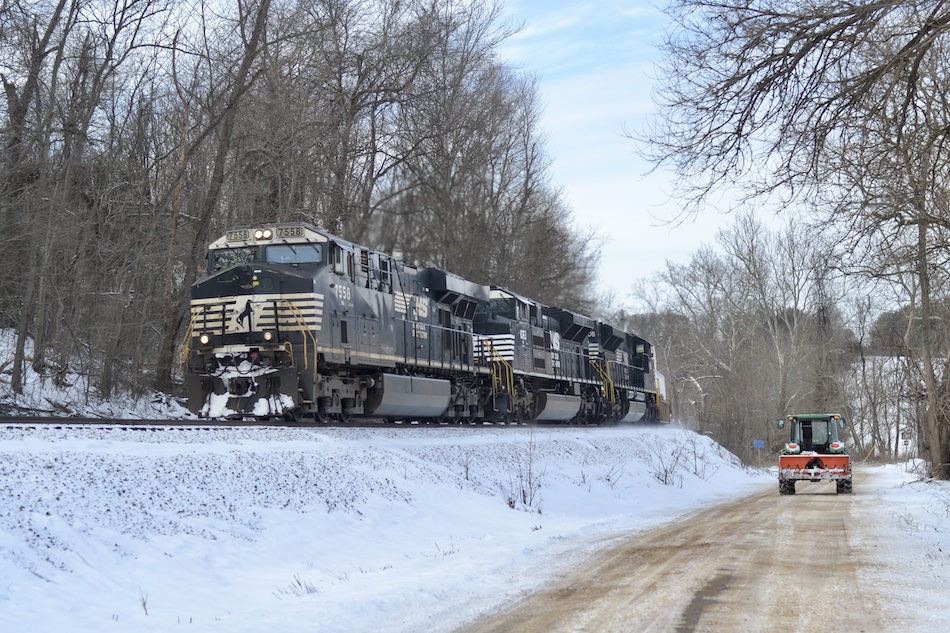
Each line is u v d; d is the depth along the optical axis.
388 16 42.16
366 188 44.22
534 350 35.88
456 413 31.09
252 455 16.39
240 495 14.67
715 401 81.69
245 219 36.31
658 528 18.25
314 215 38.31
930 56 14.46
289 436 19.30
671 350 94.81
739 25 11.48
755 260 73.56
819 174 13.79
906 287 34.00
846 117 12.16
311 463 17.47
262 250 23.05
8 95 28.41
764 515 20.38
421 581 11.10
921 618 8.76
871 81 11.41
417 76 43.72
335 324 22.67
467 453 24.59
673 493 31.98
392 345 25.83
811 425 30.19
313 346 21.64
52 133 29.00
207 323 22.30
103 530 11.52
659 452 42.09
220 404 21.77
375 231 46.44
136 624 9.16
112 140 31.73
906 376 36.28
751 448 74.69
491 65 50.84
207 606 10.28
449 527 17.98
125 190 32.50
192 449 15.95
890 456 81.50
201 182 35.47
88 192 31.23
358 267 24.45
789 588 10.40
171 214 31.84
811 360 75.81
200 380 22.08
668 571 11.84
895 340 41.38
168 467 14.27
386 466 19.81
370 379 24.92
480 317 33.72
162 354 31.08
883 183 14.72
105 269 29.31
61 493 11.91
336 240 23.36
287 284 21.92
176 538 12.24
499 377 32.66
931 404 33.84
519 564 13.02
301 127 34.78
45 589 9.56
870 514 20.31
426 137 45.50
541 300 60.31
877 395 75.12
